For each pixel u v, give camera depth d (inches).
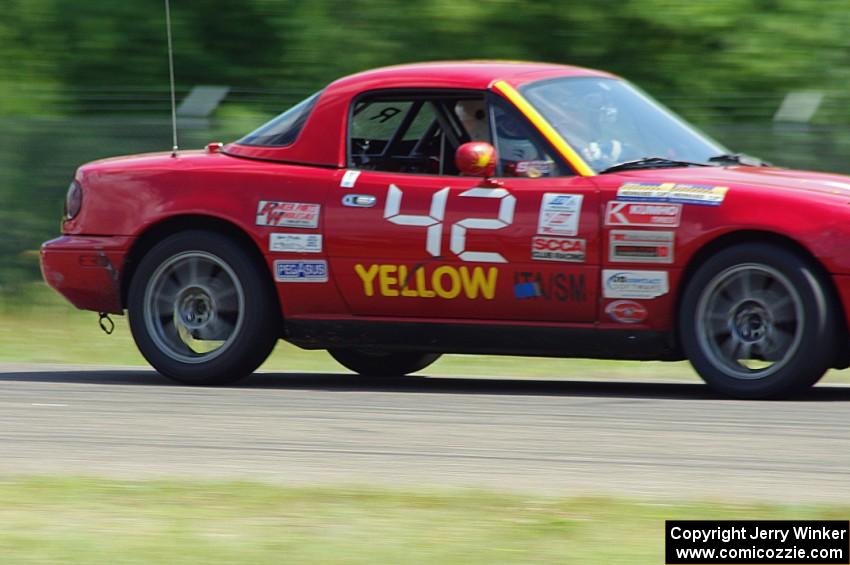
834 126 1414.9
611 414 778.2
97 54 1945.1
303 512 542.6
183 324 916.0
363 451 677.9
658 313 815.1
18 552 495.5
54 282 958.4
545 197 832.3
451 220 848.3
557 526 514.6
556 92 884.0
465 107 876.0
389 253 861.8
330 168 892.6
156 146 1499.8
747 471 623.2
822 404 793.6
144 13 1956.2
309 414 792.9
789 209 783.1
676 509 540.7
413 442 699.4
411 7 1861.5
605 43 1834.4
